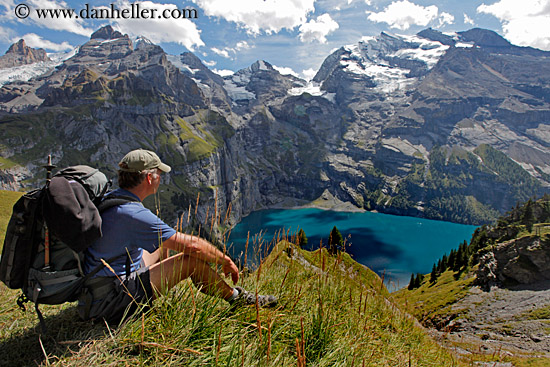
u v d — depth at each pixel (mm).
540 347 58688
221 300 3955
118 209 3102
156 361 2543
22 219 2809
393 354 4836
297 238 6406
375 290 7387
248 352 2926
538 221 134750
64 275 2877
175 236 3309
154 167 3479
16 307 4133
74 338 2936
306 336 3814
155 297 3377
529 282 87000
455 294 96562
